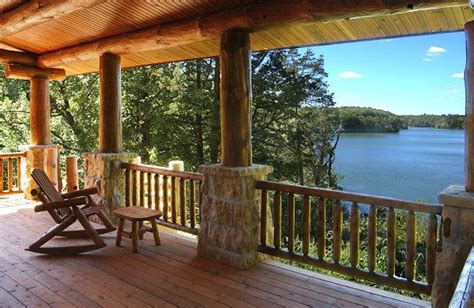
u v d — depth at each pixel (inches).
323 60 554.6
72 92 591.8
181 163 231.3
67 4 143.9
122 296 120.9
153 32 173.3
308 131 559.8
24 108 617.6
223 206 150.5
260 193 155.5
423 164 964.6
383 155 1088.2
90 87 589.3
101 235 188.1
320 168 569.0
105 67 205.8
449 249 98.7
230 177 146.3
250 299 119.4
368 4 114.5
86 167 219.3
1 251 163.8
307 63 551.5
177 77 547.5
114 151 211.9
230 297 120.7
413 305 116.7
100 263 150.1
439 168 918.4
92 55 215.8
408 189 772.0
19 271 141.3
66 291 124.3
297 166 562.9
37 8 157.1
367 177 872.9
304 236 141.9
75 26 194.7
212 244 154.7
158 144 583.5
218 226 152.5
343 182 835.4
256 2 139.3
